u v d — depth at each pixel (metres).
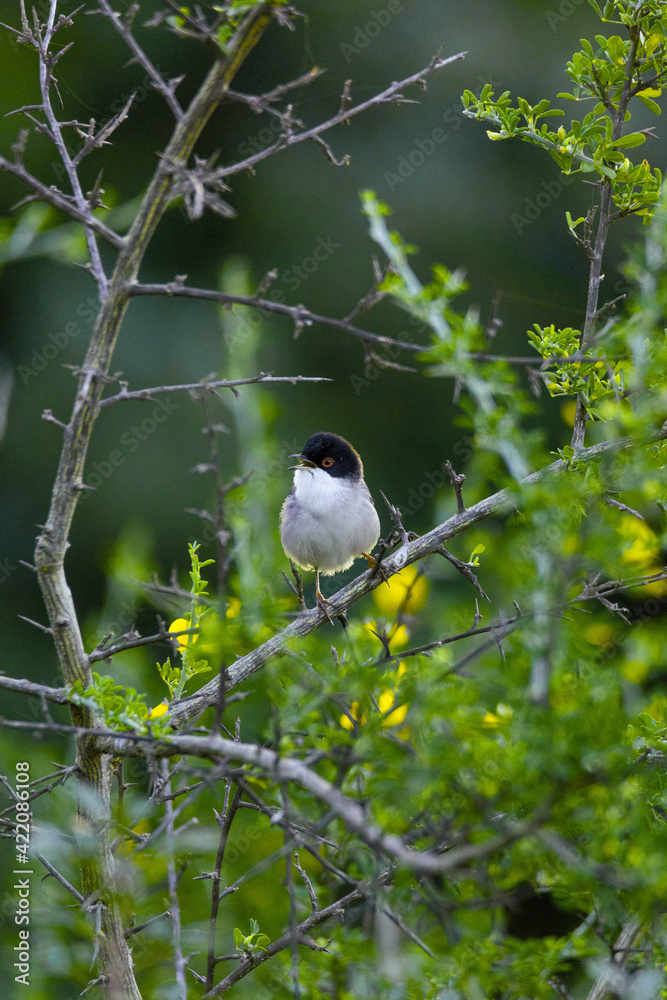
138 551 7.87
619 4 6.62
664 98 16.97
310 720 4.35
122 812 5.29
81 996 5.16
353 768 4.38
